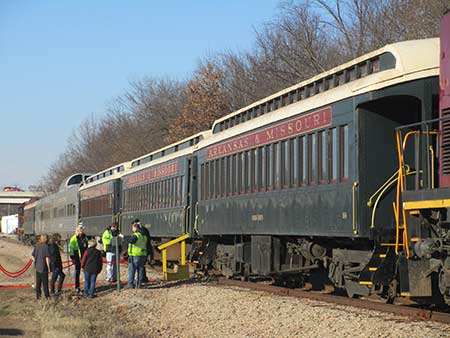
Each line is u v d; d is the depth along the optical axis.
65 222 47.41
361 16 40.91
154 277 24.80
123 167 36.00
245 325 13.27
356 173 13.39
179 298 18.12
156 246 28.44
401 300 14.40
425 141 11.95
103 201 36.97
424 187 11.89
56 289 22.98
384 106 13.48
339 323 12.03
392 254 13.10
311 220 15.30
